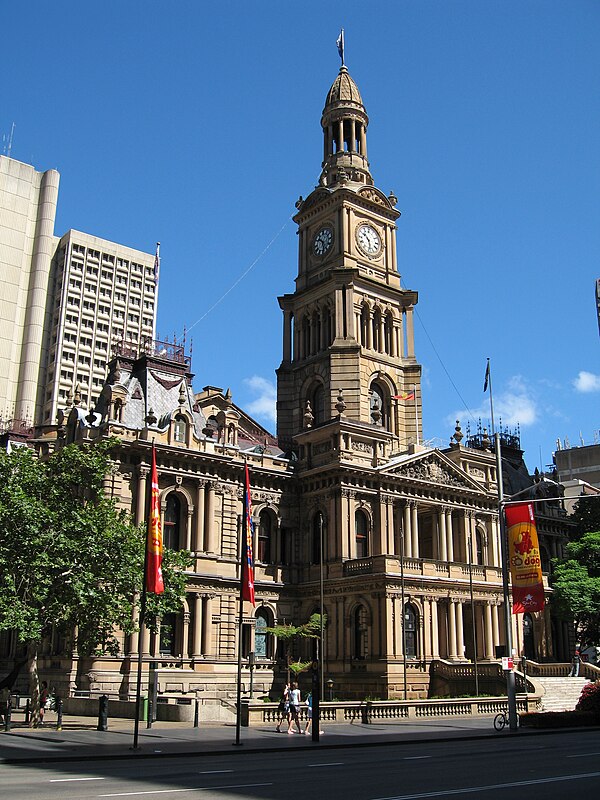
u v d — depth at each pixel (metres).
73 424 83.69
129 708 60.84
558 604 94.06
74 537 56.66
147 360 87.12
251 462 89.00
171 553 62.84
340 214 108.56
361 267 107.94
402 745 44.62
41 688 65.44
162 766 33.16
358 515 89.38
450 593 84.31
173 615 78.56
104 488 70.06
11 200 190.00
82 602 53.97
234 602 82.50
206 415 93.25
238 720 43.12
